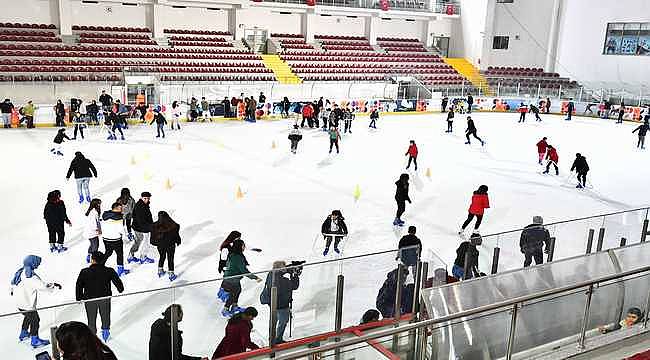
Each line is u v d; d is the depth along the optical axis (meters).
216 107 30.62
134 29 35.19
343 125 30.05
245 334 6.65
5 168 17.17
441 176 18.81
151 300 6.28
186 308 6.48
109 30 34.44
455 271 8.84
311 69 37.84
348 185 17.11
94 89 29.42
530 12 43.59
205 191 15.67
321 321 7.25
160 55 33.56
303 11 40.31
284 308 6.94
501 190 17.34
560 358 5.68
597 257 6.86
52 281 9.52
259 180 17.23
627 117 35.44
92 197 14.49
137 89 30.55
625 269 7.01
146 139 23.39
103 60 32.03
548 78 42.66
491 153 23.25
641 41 37.38
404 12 43.22
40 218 12.76
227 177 17.39
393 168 19.67
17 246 11.04
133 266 10.23
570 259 6.65
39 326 5.70
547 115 37.84
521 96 39.78
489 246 8.89
